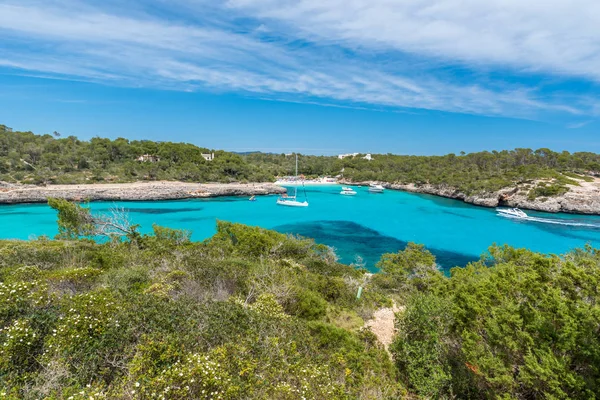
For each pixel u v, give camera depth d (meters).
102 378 5.72
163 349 6.18
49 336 6.20
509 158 121.44
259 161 174.00
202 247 20.78
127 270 12.13
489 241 49.88
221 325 7.74
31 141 114.06
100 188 83.00
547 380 6.92
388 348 11.80
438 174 122.38
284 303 13.37
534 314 8.05
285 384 6.14
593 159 125.12
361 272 25.77
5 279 9.56
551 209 77.81
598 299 7.40
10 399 4.59
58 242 20.02
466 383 9.25
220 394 5.23
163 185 95.81
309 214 72.25
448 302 11.03
